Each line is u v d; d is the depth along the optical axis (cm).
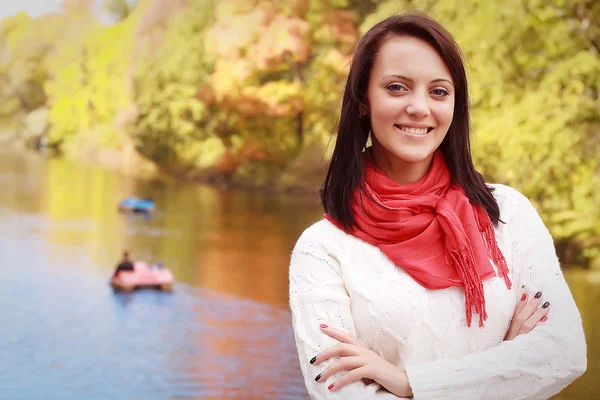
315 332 157
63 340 873
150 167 2075
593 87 993
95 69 2359
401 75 153
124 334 904
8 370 785
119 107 2236
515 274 161
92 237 1401
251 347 855
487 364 149
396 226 155
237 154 1834
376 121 157
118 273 1100
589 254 946
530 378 150
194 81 1912
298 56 1638
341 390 152
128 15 2258
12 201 1744
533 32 1027
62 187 1930
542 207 990
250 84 1725
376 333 155
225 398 712
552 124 977
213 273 1149
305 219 1512
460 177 161
